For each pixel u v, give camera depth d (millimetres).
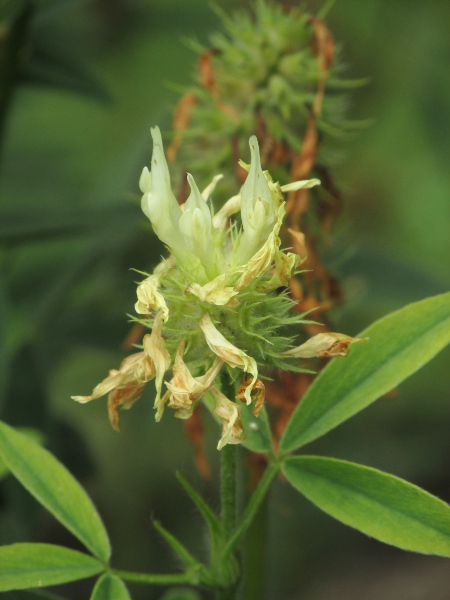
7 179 267
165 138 240
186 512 323
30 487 167
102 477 316
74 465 237
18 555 164
